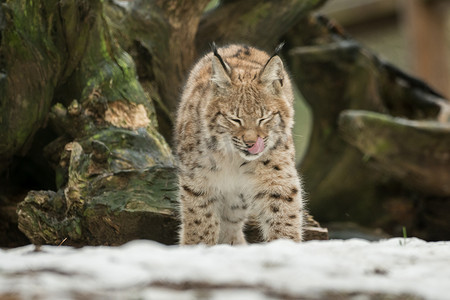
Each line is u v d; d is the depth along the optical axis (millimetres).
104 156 9750
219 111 8586
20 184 11578
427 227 17734
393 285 4344
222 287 4133
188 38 13383
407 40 25656
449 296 4082
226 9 14453
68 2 10344
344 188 18531
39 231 9391
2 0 10781
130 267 4625
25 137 10539
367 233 17484
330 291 4129
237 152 8617
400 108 19109
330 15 29359
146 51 12844
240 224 9930
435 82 24969
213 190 9023
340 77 17812
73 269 4527
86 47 10844
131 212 9031
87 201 9281
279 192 8742
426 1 24875
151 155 10391
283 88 8992
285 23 14695
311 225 9992
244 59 9812
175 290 4031
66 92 11086
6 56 10250
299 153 27406
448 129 15602
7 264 4707
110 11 12828
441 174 16016
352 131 15781
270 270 4680
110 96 10781
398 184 18234
